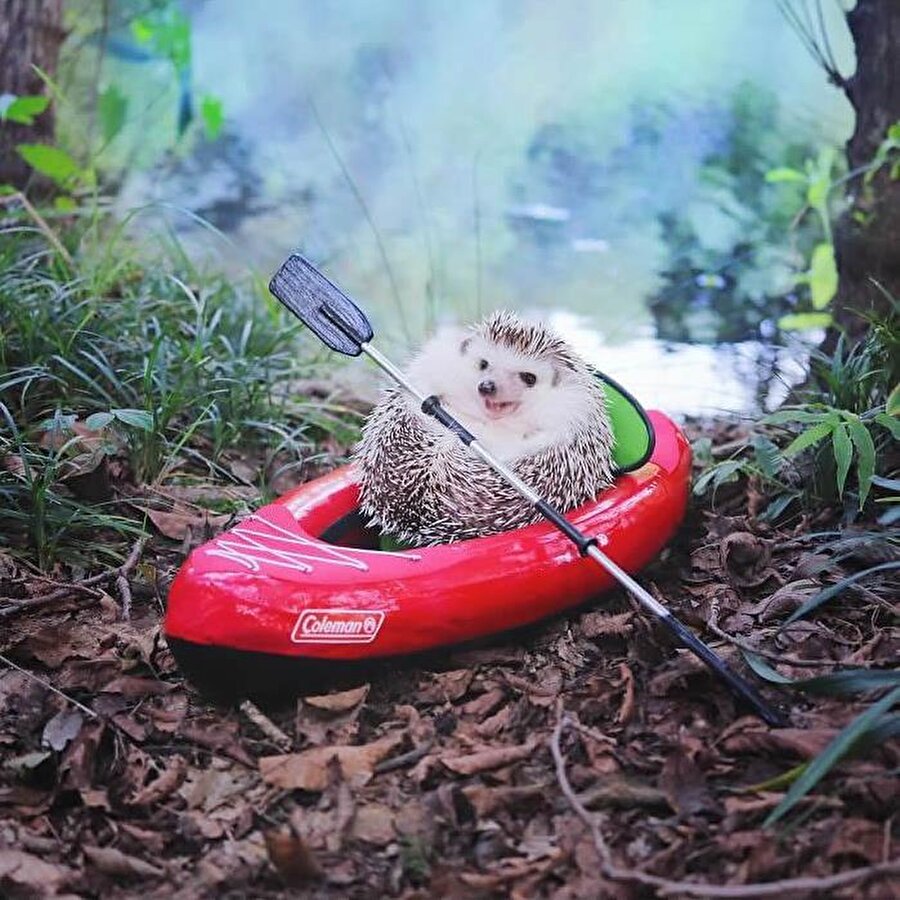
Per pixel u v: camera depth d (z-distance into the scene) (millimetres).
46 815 477
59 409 672
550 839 450
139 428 718
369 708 525
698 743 485
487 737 506
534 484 576
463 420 597
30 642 566
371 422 606
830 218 1067
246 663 509
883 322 738
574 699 521
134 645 565
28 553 634
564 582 552
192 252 1151
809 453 702
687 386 973
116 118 1038
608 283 1235
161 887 439
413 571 528
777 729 482
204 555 527
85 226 991
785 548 644
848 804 446
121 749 505
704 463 749
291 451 792
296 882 437
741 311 1158
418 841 450
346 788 474
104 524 646
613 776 473
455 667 547
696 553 640
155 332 820
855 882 407
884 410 667
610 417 618
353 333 594
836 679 480
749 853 431
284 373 865
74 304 817
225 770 496
